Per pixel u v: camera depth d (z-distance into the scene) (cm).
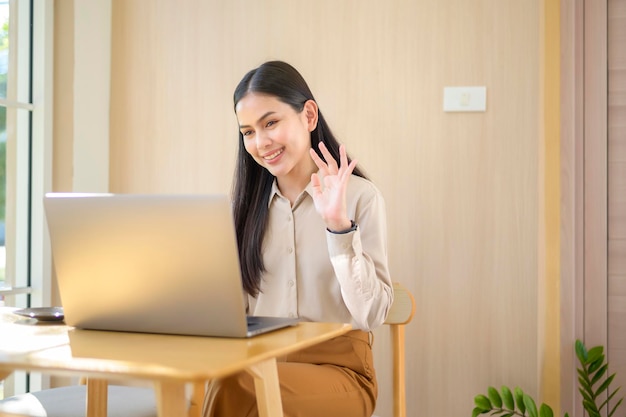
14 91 286
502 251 280
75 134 298
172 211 134
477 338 281
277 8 301
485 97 281
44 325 156
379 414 287
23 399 180
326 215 165
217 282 134
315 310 195
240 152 204
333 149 205
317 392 170
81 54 300
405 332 286
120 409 174
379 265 187
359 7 293
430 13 287
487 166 282
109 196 139
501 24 281
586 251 279
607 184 278
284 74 193
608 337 278
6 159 282
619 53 278
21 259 288
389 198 289
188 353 119
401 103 288
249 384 150
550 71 277
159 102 312
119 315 144
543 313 277
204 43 308
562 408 275
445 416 282
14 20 286
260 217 200
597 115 278
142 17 313
